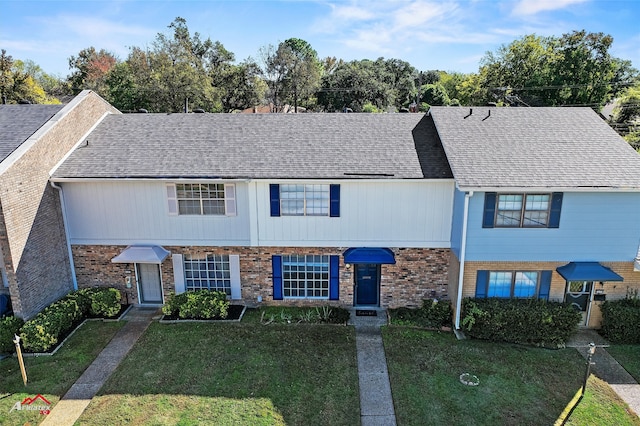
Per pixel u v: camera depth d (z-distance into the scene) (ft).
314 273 59.77
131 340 52.16
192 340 51.98
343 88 216.74
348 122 67.77
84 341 51.96
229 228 57.88
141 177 55.06
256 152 59.72
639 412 39.50
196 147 61.31
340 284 59.67
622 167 51.78
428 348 50.11
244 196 56.44
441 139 58.08
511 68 205.36
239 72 191.83
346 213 56.34
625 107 130.93
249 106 198.39
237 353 49.06
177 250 59.21
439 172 54.65
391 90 230.68
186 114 71.77
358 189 55.26
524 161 53.06
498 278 54.19
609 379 44.34
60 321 51.96
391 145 60.85
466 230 51.34
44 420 38.29
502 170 51.37
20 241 50.34
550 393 42.09
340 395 41.83
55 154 56.90
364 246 57.62
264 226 57.41
